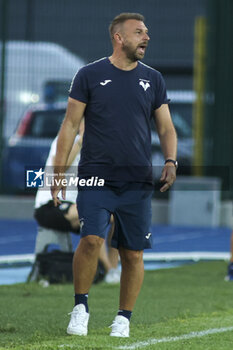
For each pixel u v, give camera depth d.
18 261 39.00
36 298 26.23
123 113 18.17
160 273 34.47
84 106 18.42
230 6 59.00
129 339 17.95
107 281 30.08
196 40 59.16
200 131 60.69
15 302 25.19
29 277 30.64
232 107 60.22
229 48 59.25
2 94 63.03
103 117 18.20
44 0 65.00
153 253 45.03
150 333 18.98
